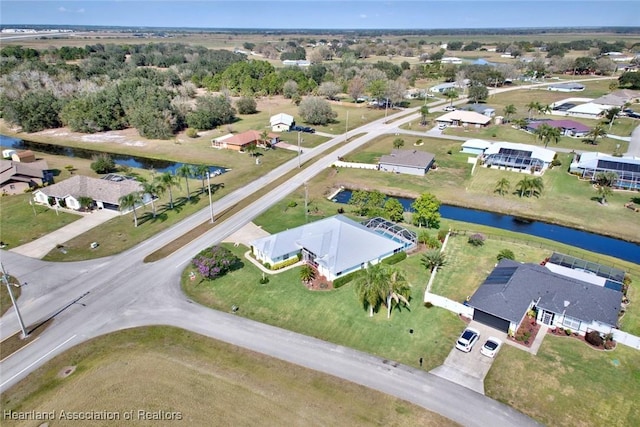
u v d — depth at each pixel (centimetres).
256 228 7525
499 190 9188
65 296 5659
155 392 4166
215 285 5878
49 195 8475
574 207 8456
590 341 4731
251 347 4744
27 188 9400
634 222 7812
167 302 5525
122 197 7406
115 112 14712
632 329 4991
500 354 4612
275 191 9244
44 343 4838
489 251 6756
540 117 15825
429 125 15025
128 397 4112
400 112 17350
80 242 7081
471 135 13688
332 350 4697
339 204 8594
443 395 4103
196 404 4025
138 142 13450
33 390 4225
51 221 7888
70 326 5103
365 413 3928
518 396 4084
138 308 5412
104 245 6962
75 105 14575
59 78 19462
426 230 7462
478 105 17775
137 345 4784
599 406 3969
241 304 5481
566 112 16188
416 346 4744
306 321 5159
